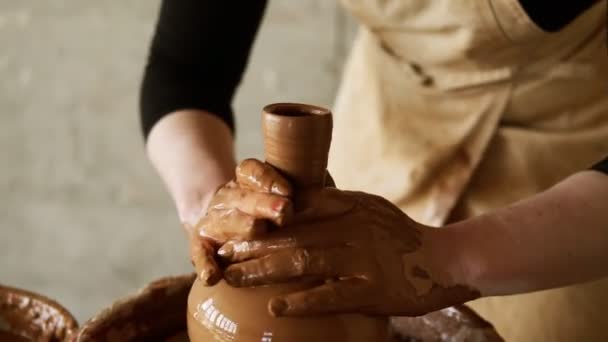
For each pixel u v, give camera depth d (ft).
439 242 2.84
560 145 3.95
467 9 3.63
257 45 6.68
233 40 3.98
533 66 3.86
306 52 6.63
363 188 4.22
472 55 3.81
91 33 6.82
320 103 6.77
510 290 2.89
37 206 7.50
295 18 6.56
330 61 6.63
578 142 3.95
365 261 2.67
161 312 3.16
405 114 4.16
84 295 7.74
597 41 3.87
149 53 4.11
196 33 3.92
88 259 7.61
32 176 7.40
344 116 4.45
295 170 2.66
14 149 7.32
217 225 2.70
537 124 4.01
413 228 2.82
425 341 3.20
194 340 2.78
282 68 6.72
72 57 6.92
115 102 7.01
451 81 3.99
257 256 2.66
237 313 2.67
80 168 7.30
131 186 7.30
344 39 6.54
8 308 3.38
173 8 3.95
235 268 2.65
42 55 6.96
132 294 3.12
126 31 6.75
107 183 7.32
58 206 7.47
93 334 2.95
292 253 2.64
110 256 7.55
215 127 3.82
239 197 2.69
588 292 3.81
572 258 2.91
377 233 2.72
